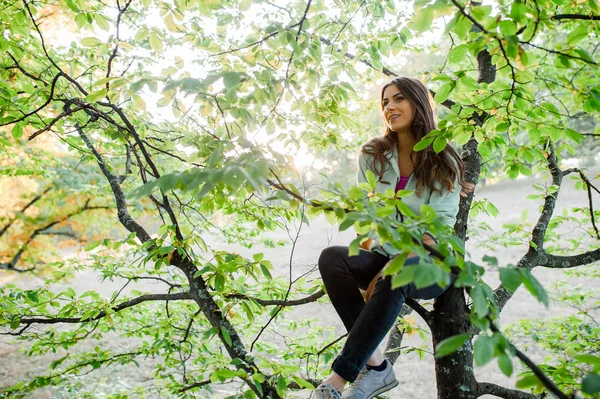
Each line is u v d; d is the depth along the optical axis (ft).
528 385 3.06
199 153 5.73
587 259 7.61
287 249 45.11
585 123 53.26
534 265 7.52
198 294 7.06
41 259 30.78
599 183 51.88
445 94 5.69
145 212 24.68
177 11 7.29
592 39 11.21
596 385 2.83
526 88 5.93
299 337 12.23
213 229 15.94
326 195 4.70
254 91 5.94
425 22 4.93
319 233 52.03
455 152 6.61
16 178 24.85
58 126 8.98
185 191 3.88
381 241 4.09
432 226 3.86
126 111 8.51
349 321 5.97
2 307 9.04
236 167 3.89
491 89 5.82
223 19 8.80
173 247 6.66
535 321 13.12
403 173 6.98
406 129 6.96
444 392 5.98
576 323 11.39
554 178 8.74
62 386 12.59
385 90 7.09
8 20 8.56
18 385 10.69
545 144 8.14
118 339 28.60
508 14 4.58
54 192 29.12
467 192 7.20
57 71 9.73
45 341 10.99
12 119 6.56
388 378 5.98
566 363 8.49
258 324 12.97
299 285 8.71
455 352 6.04
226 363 10.53
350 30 9.44
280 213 7.76
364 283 6.43
